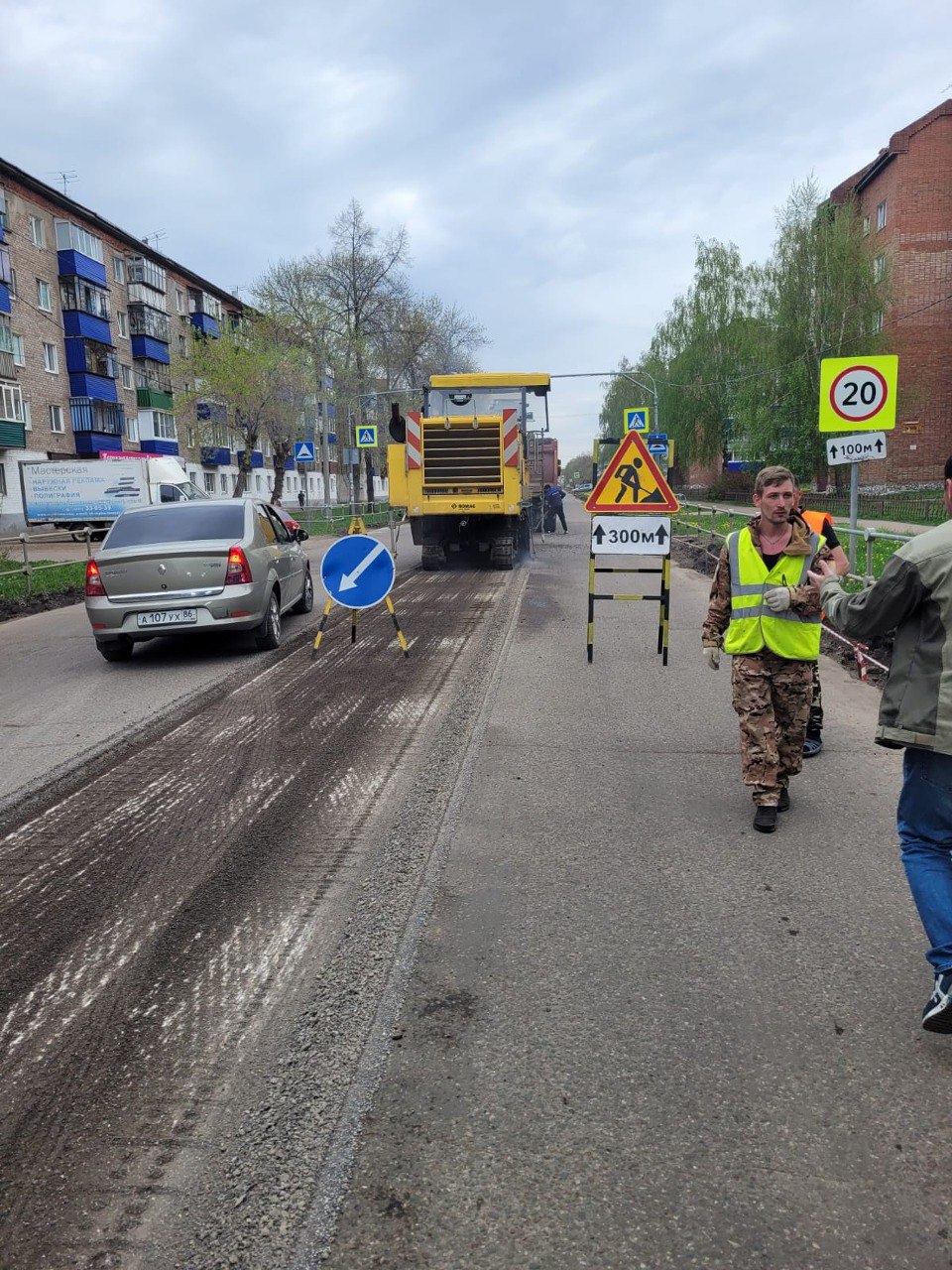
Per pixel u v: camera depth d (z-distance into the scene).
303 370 39.59
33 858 4.34
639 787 5.03
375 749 5.95
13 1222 2.13
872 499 30.09
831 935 3.37
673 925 3.46
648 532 8.29
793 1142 2.31
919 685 2.66
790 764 4.55
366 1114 2.44
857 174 44.38
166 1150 2.36
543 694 7.27
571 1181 2.19
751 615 4.38
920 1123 2.37
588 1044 2.72
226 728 6.60
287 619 11.97
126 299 49.91
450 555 18.77
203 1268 1.99
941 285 40.78
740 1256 1.97
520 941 3.36
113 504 32.19
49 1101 2.57
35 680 8.73
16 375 38.97
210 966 3.28
